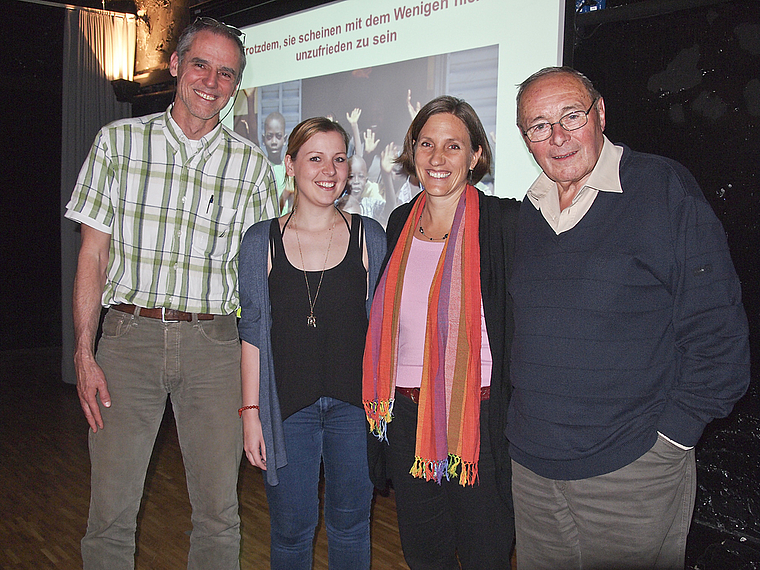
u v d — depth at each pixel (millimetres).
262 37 3576
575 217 1380
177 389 1818
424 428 1605
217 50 1759
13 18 5762
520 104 1437
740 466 2357
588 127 1354
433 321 1641
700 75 2354
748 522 2348
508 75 2590
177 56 1812
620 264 1283
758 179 2250
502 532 1615
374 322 1721
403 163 1849
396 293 1712
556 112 1357
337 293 1718
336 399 1720
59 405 4617
